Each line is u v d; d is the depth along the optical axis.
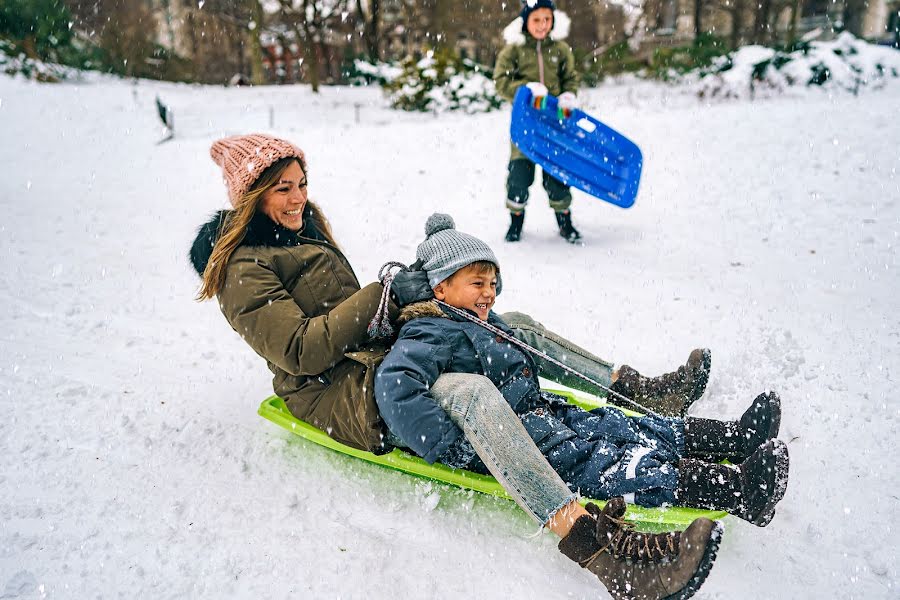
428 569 2.31
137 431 3.05
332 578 2.26
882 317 4.37
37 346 3.85
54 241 5.89
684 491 2.32
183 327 4.26
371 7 25.31
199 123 13.75
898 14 22.17
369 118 14.59
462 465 2.45
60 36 20.23
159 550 2.35
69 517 2.48
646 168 7.96
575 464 2.41
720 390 3.51
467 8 27.75
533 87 5.37
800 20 25.27
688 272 5.34
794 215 6.39
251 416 3.24
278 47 31.03
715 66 15.62
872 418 3.23
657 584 2.05
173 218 6.89
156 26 28.77
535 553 2.40
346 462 2.87
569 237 6.14
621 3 26.00
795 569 2.34
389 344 2.69
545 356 2.75
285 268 2.80
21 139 10.95
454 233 2.73
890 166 7.17
